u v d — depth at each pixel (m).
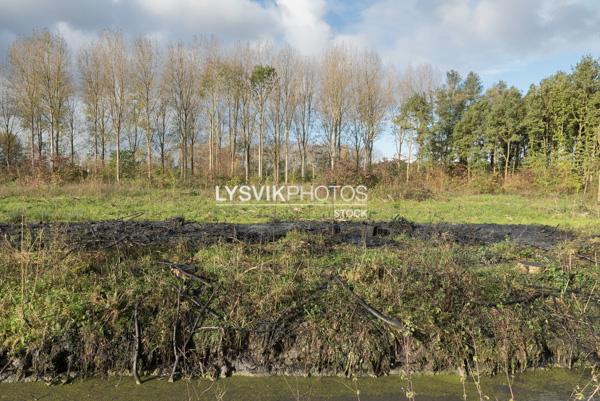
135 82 24.44
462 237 8.83
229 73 26.56
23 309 4.51
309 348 4.48
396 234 8.94
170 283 5.17
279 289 5.05
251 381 4.25
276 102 27.41
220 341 4.46
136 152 28.92
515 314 4.86
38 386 4.04
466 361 4.46
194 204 14.39
